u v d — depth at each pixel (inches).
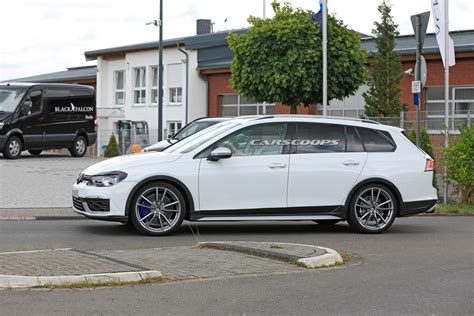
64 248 366.6
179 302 255.1
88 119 1146.7
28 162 992.9
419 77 618.8
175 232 436.8
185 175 424.5
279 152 442.6
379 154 460.4
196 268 307.1
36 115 1059.9
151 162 424.8
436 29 643.5
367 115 1233.4
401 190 459.8
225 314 241.0
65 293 263.9
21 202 590.9
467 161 616.7
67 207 564.7
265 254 337.4
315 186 444.8
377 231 455.8
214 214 430.3
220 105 1520.7
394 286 286.7
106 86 1806.1
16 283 270.1
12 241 398.6
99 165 431.5
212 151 432.1
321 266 324.8
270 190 437.4
